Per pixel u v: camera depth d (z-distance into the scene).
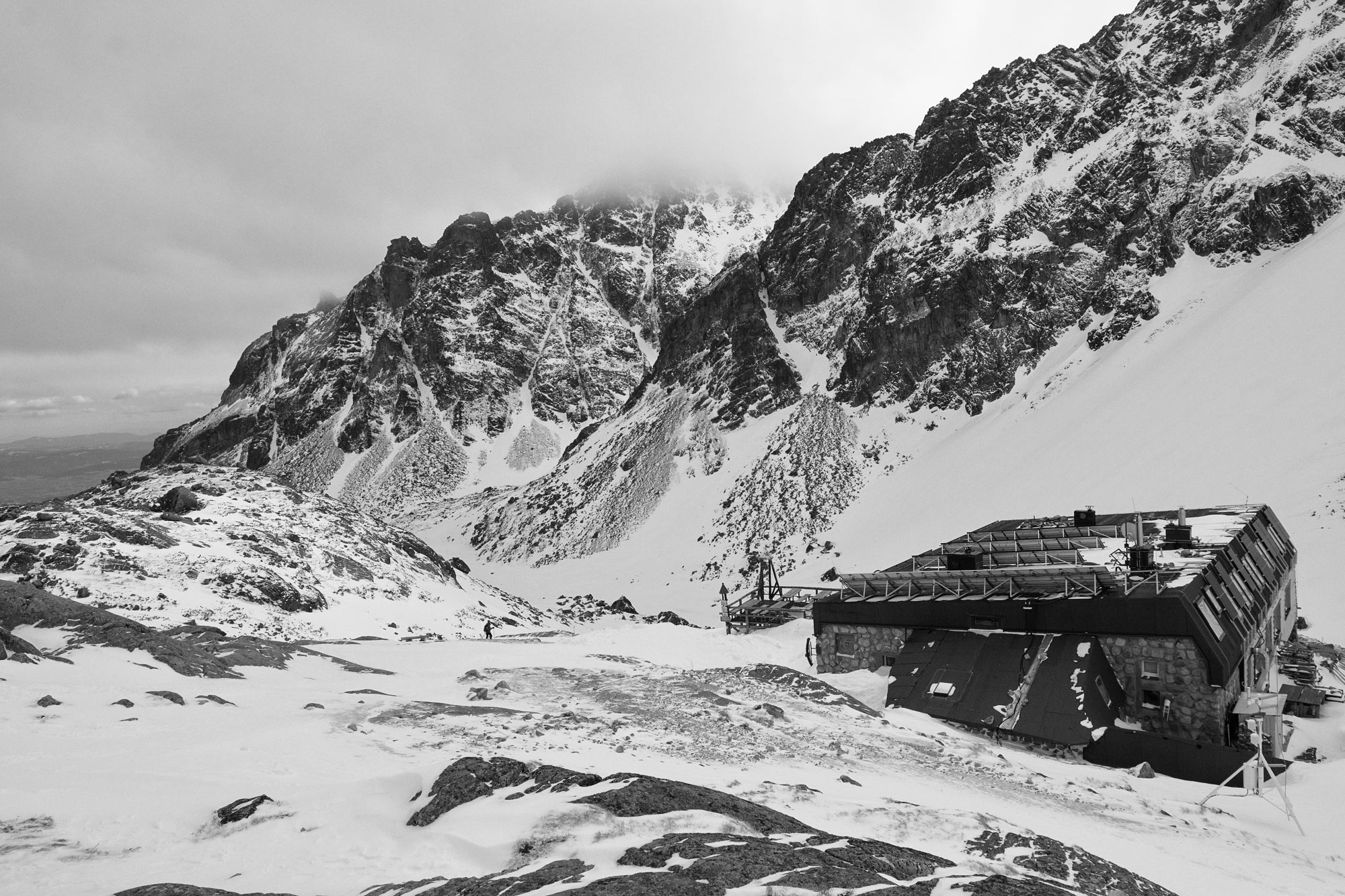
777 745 19.22
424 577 63.88
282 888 9.64
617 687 24.58
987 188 132.25
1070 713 24.66
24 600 24.14
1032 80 146.12
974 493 90.88
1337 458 63.22
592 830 10.44
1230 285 99.06
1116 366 98.31
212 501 59.62
